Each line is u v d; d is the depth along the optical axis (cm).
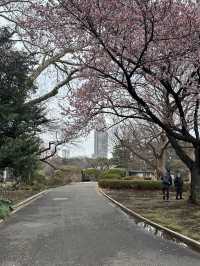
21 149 2830
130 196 3650
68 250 1237
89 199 3531
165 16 1778
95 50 1858
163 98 2483
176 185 3177
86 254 1176
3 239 1455
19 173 2975
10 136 2819
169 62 1964
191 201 2620
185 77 2280
